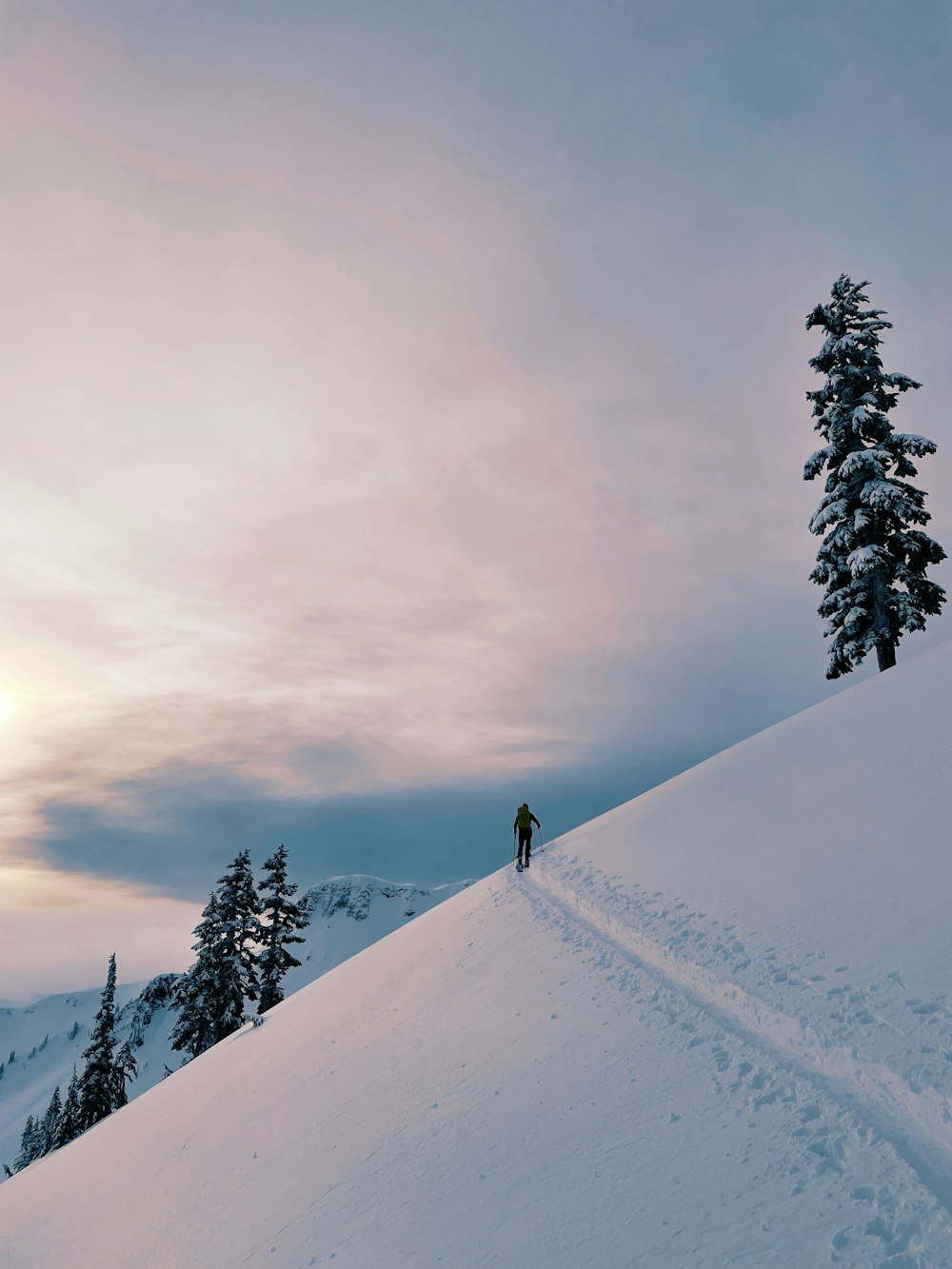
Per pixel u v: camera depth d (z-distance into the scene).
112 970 39.91
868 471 25.02
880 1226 3.56
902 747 10.66
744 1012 6.24
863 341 25.75
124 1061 38.38
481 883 18.66
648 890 10.57
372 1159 6.82
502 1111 6.46
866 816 9.09
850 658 24.48
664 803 15.23
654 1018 6.88
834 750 12.10
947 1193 3.62
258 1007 36.97
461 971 11.71
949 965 5.40
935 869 7.00
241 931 37.56
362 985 14.34
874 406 25.61
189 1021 35.56
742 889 8.87
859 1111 4.49
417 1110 7.39
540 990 9.05
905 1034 4.83
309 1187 6.95
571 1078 6.48
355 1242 5.49
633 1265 3.89
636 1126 5.27
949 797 8.38
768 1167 4.29
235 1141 9.52
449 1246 4.82
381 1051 9.88
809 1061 5.23
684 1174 4.53
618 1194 4.58
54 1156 16.36
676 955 7.87
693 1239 3.93
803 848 9.10
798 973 6.29
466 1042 8.60
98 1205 10.29
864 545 24.95
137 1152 11.89
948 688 12.00
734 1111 4.98
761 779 12.74
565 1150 5.35
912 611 23.38
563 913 11.97
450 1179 5.73
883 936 6.28
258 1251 6.21
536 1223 4.62
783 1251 3.62
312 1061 11.14
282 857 40.00
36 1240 10.23
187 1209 8.18
